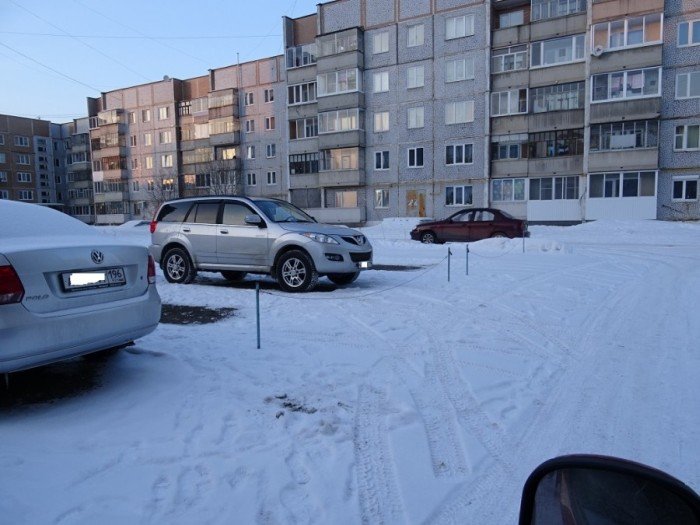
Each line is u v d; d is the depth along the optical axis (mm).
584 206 30984
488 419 3695
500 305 7457
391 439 3355
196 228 9555
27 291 3549
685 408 3869
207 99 51812
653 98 28688
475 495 2762
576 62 30812
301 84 40531
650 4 28578
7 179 71625
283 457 3078
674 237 21766
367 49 37312
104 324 4008
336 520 2496
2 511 2457
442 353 5184
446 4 34406
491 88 33375
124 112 57938
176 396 4004
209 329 6133
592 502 1374
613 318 6703
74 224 4738
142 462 2994
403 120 36438
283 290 8781
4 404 3879
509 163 33031
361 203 38469
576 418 3721
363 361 4895
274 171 46812
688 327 6219
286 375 4484
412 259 13898
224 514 2508
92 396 4020
